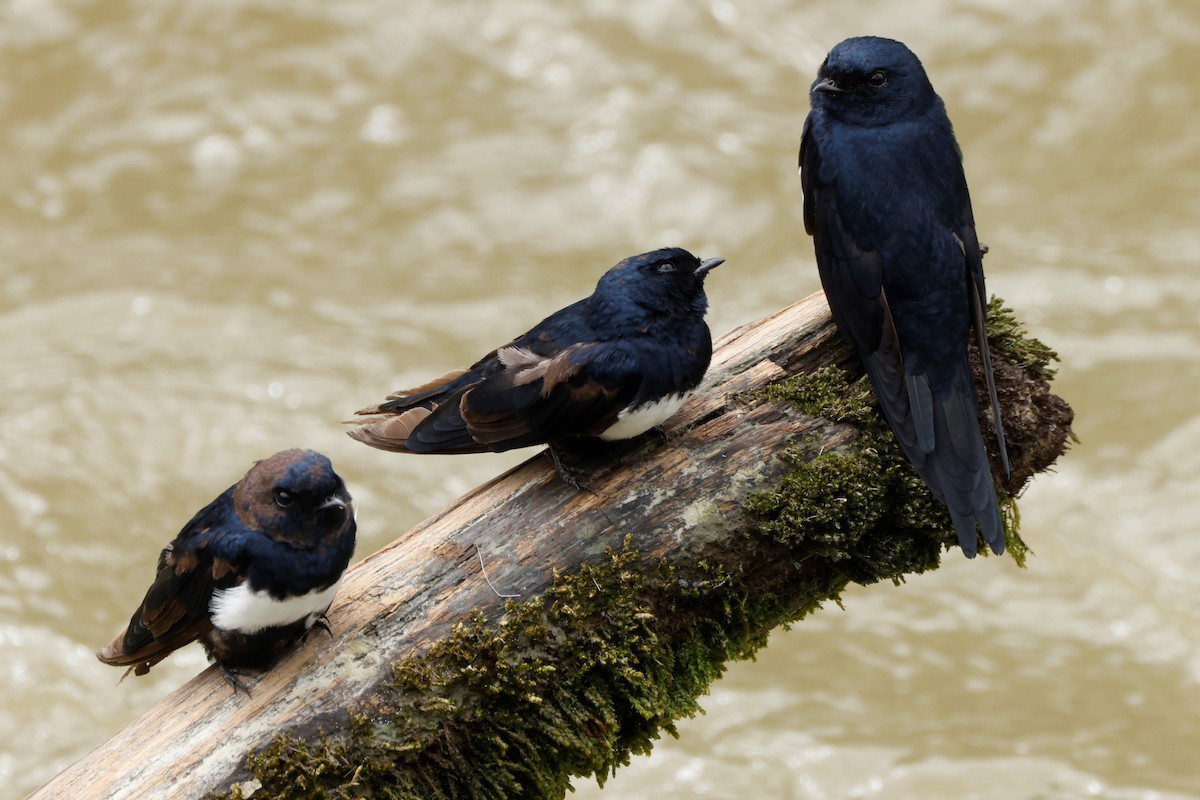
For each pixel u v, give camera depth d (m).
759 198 17.92
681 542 8.64
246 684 8.16
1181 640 14.27
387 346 16.78
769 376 9.32
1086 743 13.43
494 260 17.73
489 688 8.13
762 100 18.97
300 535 7.88
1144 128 18.98
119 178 18.70
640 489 8.73
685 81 19.27
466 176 18.47
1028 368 9.61
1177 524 15.12
